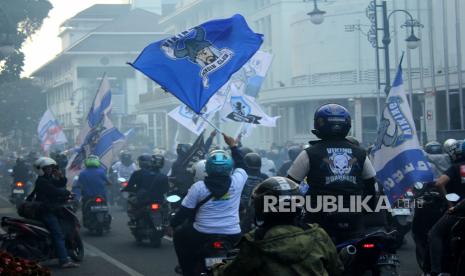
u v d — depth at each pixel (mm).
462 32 71375
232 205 16281
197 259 16375
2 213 45375
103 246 28891
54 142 61875
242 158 17188
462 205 16031
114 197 49750
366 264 12352
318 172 12734
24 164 48469
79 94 168250
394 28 79438
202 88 19203
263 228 9133
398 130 22172
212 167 16172
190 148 29141
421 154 22016
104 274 22219
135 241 30406
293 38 93188
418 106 74812
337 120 12844
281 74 101438
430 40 73125
